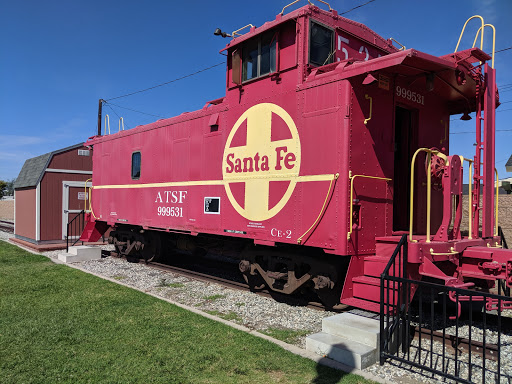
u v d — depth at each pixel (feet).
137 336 15.23
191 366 12.72
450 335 15.16
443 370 11.98
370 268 16.56
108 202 35.58
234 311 19.40
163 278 26.96
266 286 23.27
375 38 22.33
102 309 18.76
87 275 27.22
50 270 29.19
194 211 24.68
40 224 43.21
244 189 20.94
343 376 12.13
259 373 12.35
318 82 17.49
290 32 19.13
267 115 19.88
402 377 12.32
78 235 45.75
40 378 11.84
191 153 25.22
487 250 15.72
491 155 18.06
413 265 15.29
